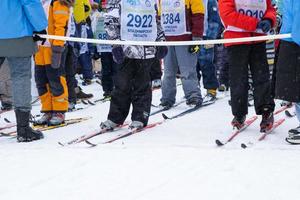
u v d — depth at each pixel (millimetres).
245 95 6789
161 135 6797
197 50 8820
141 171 4926
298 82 5863
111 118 7125
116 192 4344
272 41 8852
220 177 4672
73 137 6887
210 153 5555
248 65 6750
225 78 11039
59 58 7414
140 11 6941
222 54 10859
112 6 6945
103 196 4254
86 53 13344
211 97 9844
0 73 9273
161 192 4309
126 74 7066
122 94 7094
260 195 4172
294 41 5699
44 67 7699
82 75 14383
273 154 5457
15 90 6637
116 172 4922
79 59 13469
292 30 5699
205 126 7367
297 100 5895
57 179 4766
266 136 6508
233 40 6297
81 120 8227
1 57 6691
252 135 6586
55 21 7465
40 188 4516
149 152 5660
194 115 8312
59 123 7777
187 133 6898
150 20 6996
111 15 6918
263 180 4555
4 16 6344
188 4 8617
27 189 4500
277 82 5988
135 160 5336
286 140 6098
